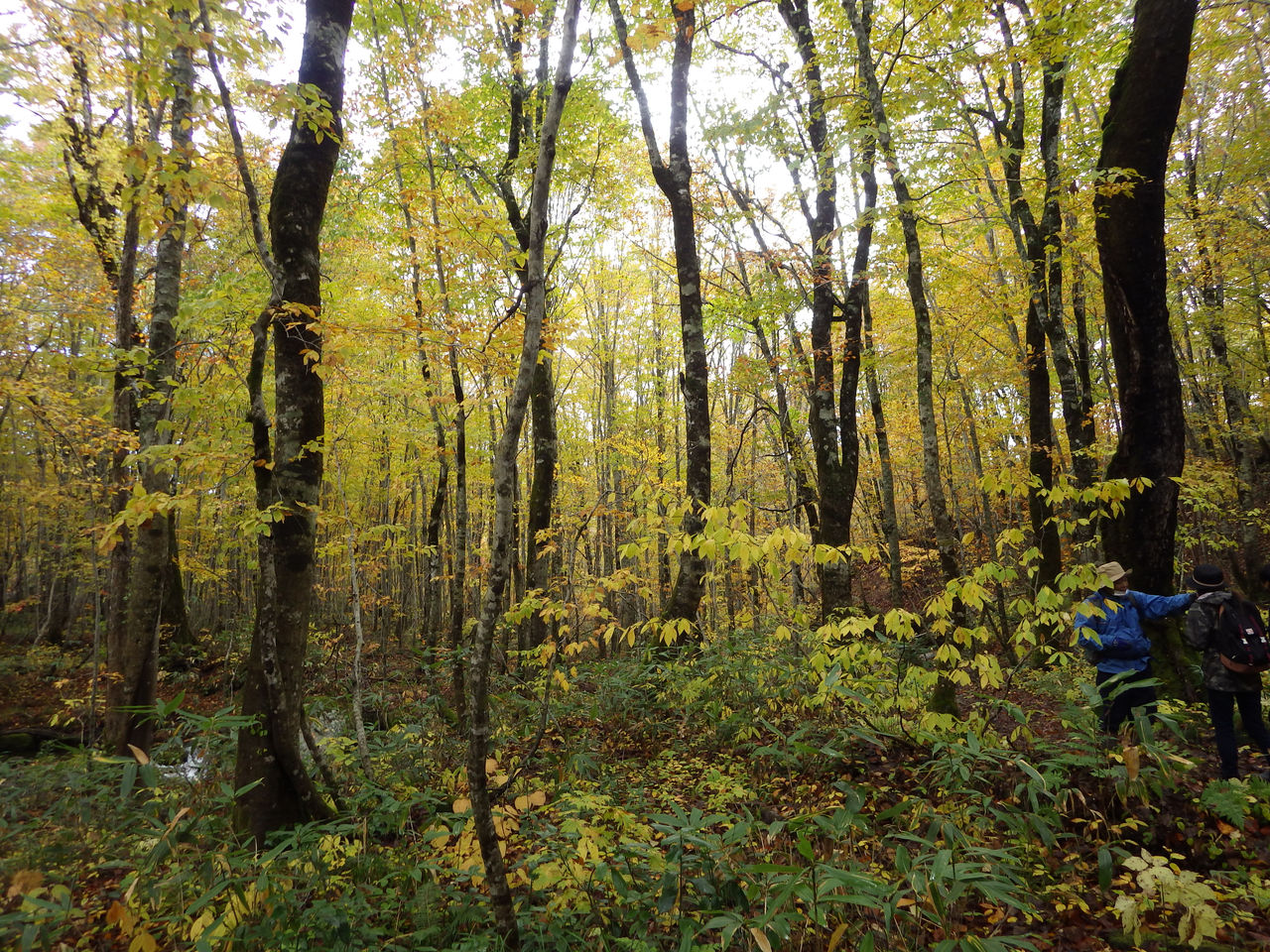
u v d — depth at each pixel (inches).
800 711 233.3
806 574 558.6
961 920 128.2
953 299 539.5
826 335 420.5
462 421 316.5
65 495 482.6
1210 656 172.9
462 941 121.6
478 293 307.1
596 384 970.7
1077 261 391.9
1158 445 250.5
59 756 322.3
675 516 160.6
